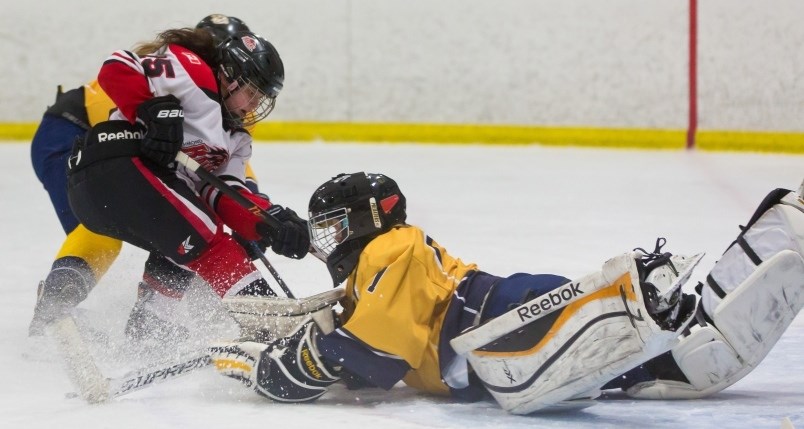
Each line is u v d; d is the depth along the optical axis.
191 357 9.27
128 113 10.86
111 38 31.42
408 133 32.28
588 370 8.14
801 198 8.80
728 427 8.30
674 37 31.02
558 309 8.23
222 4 31.70
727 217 21.56
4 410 8.94
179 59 11.01
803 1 30.27
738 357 9.07
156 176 10.84
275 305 9.41
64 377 10.28
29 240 18.84
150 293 11.52
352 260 9.14
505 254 17.62
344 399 9.26
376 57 32.06
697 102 31.14
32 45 31.36
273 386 8.85
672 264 7.75
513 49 31.77
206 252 11.00
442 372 8.85
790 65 30.50
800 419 8.52
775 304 8.86
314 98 32.28
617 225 20.53
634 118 31.52
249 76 11.09
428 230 19.98
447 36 31.88
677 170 27.89
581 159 29.78
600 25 31.31
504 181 26.09
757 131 30.94
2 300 14.13
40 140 13.24
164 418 8.53
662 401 9.25
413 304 8.61
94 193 10.77
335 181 9.20
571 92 31.70
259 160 28.98
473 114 32.19
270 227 11.48
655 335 7.76
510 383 8.50
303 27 31.95
